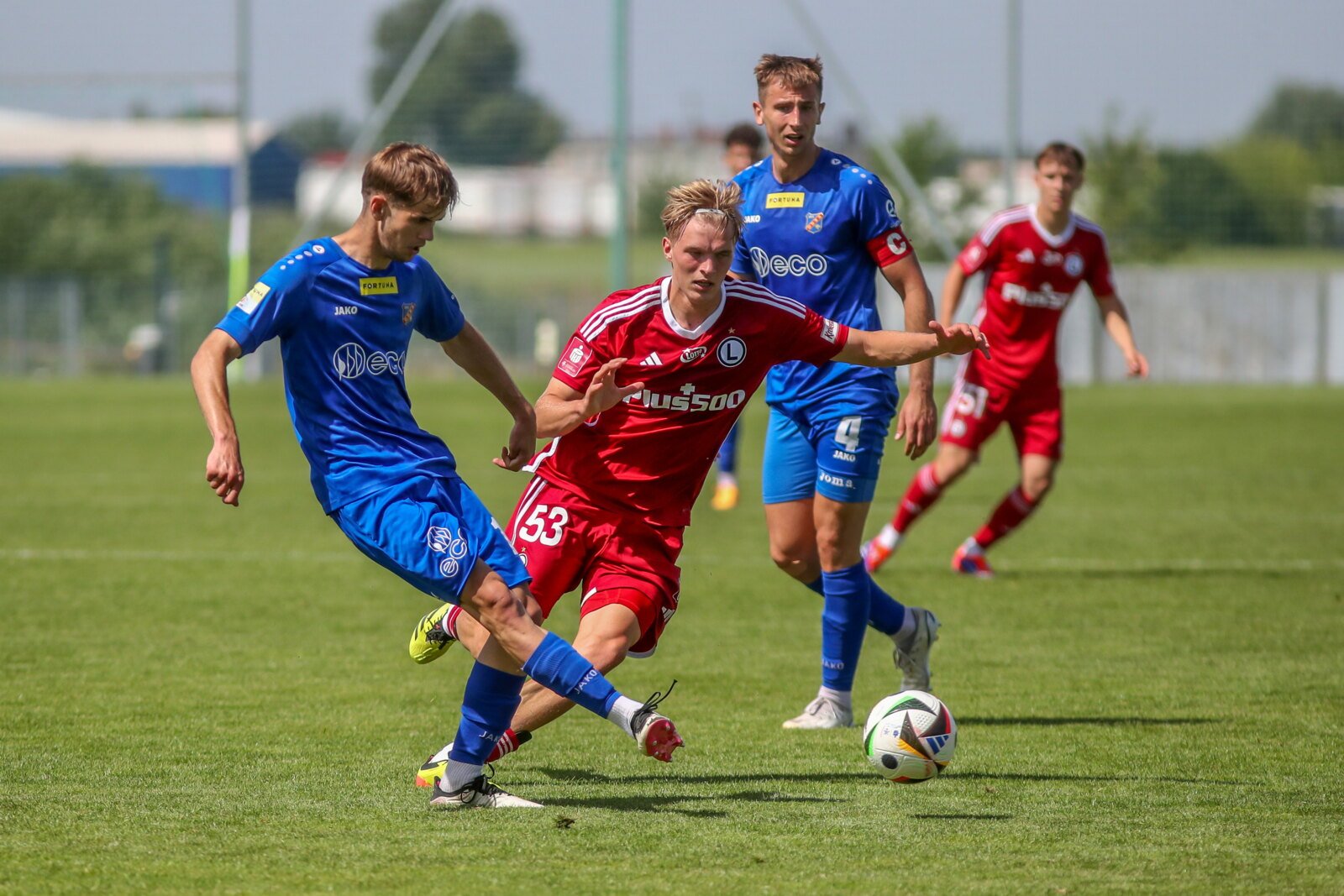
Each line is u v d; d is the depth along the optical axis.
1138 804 13.55
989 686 19.23
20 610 23.95
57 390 77.75
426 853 11.72
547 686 12.76
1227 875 11.27
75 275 101.50
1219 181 87.56
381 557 12.89
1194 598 25.78
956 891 10.87
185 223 105.31
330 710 17.56
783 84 17.17
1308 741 16.25
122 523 34.22
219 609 24.31
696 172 183.00
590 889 10.84
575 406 13.47
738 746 16.23
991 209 108.81
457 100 132.75
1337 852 11.93
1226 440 54.50
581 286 120.88
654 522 14.27
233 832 12.29
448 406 68.25
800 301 17.81
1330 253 110.12
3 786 13.90
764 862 11.54
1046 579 27.84
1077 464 47.78
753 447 54.75
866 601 17.44
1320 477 44.06
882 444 17.56
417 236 12.86
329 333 12.89
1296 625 23.39
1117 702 18.28
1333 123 86.75
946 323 27.92
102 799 13.43
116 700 17.92
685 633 23.05
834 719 17.38
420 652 15.19
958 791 14.08
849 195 17.48
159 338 90.56
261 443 53.12
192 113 97.31
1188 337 83.62
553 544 14.23
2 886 10.75
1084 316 83.81
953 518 37.03
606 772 15.02
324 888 10.83
